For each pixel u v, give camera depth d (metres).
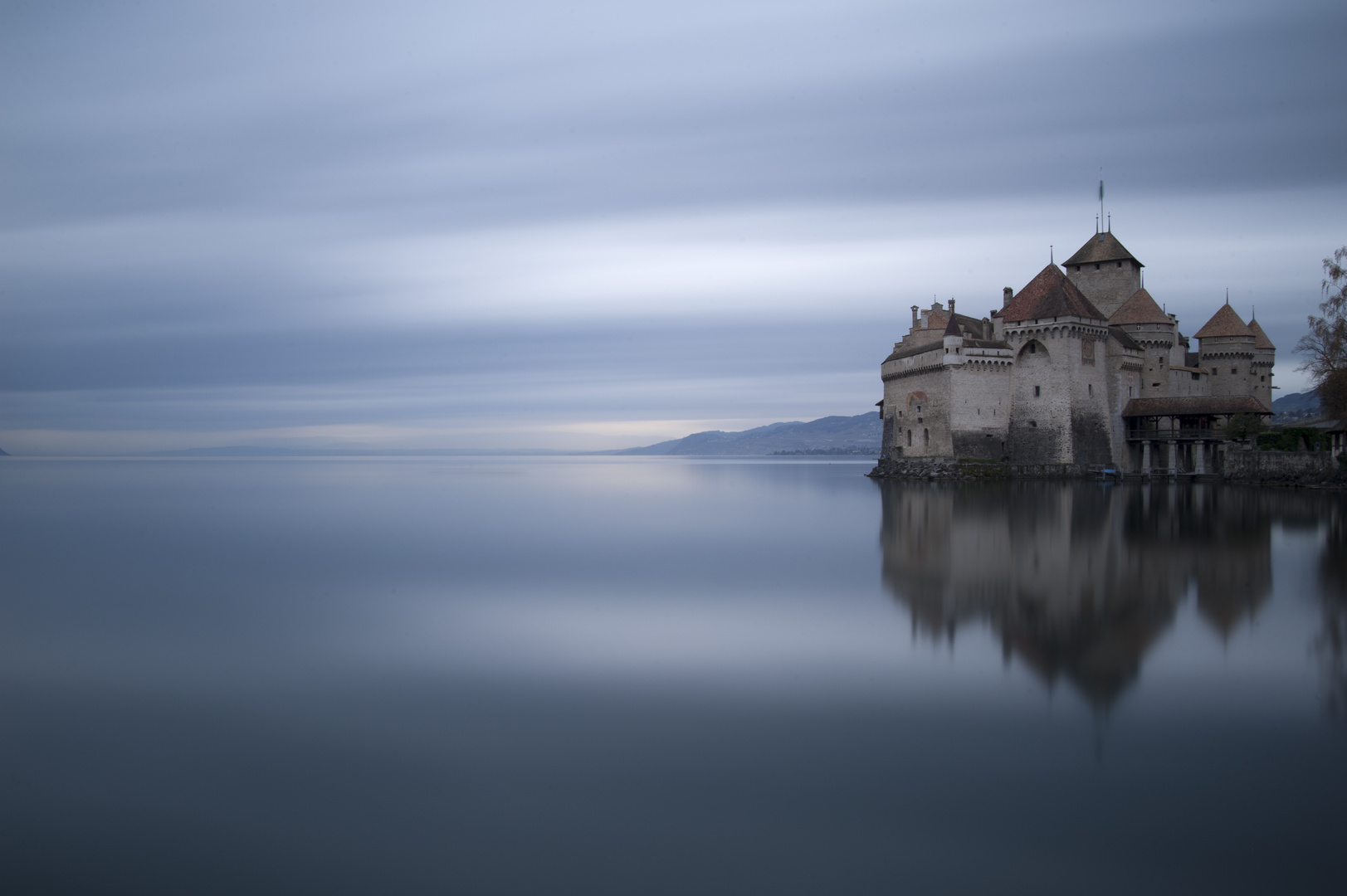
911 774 17.94
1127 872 14.62
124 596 36.72
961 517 60.53
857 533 55.50
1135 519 56.75
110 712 21.98
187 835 16.06
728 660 25.83
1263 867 14.63
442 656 26.64
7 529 64.81
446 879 14.69
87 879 14.73
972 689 22.67
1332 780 17.38
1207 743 19.19
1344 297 76.56
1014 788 17.27
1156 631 27.88
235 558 48.00
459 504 91.19
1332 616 29.52
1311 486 81.12
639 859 15.22
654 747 19.44
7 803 17.31
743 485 130.75
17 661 26.42
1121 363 95.06
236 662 26.22
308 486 131.25
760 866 14.84
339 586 38.94
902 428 104.19
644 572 42.09
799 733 20.03
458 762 18.81
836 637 28.09
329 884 14.62
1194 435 90.56
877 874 14.70
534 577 40.94
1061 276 93.38
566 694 22.98
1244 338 103.00
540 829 16.06
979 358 93.44
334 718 21.41
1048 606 31.61
